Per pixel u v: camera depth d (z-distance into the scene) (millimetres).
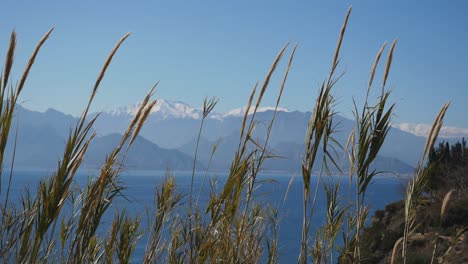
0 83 2617
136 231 3896
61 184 2689
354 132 3797
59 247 3189
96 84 2766
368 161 3734
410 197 3674
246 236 4352
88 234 3131
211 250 3895
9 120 2635
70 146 2701
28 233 2725
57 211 2709
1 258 2803
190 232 3920
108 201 3205
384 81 3754
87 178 3123
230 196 3865
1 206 3025
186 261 3957
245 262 4184
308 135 3740
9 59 2623
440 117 3594
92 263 3662
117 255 3809
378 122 3730
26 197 3207
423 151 3678
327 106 3738
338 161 3803
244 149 3859
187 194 3992
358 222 3795
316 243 4004
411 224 3697
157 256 3930
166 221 3943
